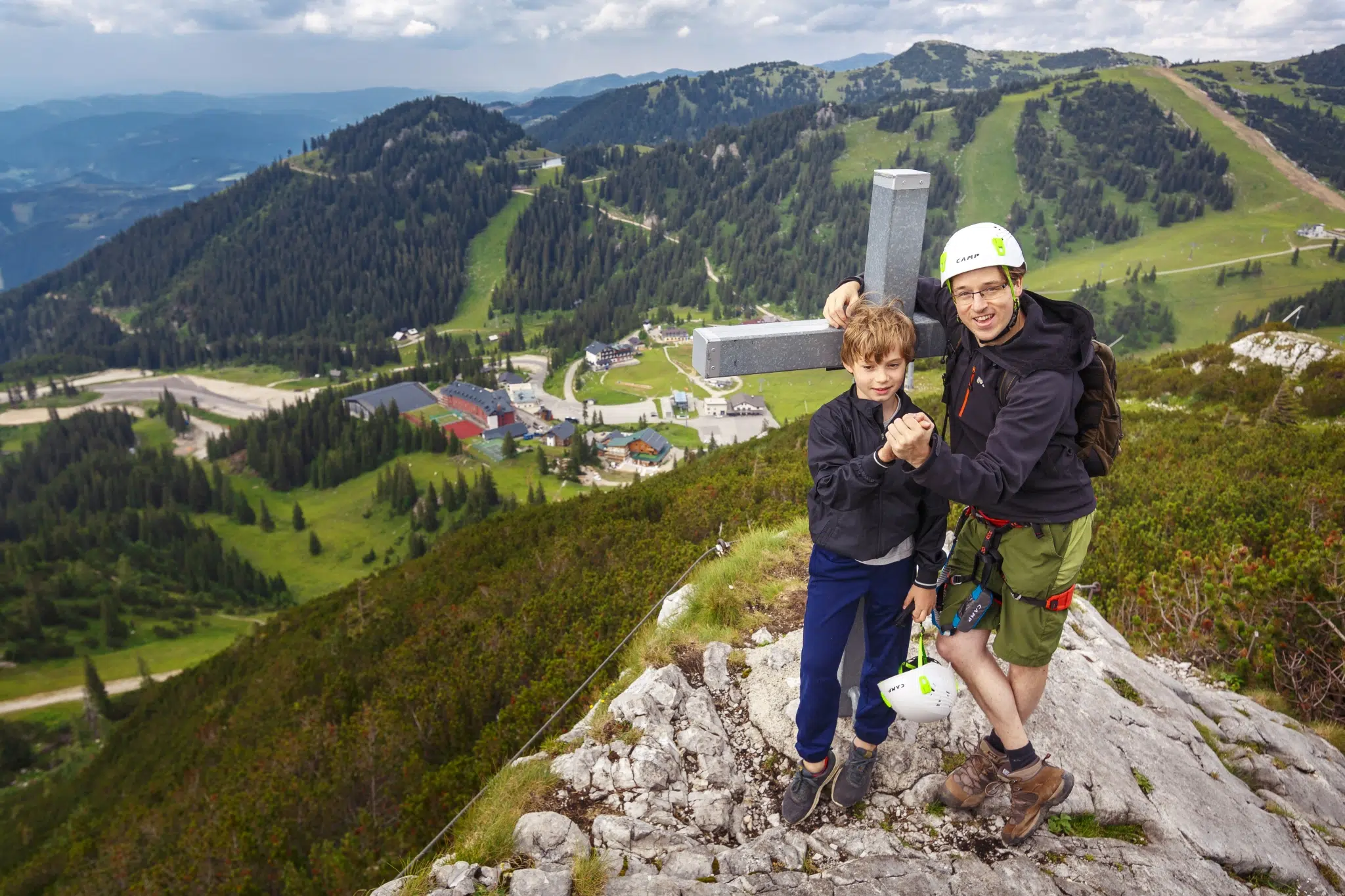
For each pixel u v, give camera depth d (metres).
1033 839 2.86
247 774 19.06
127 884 19.31
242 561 112.69
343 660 25.55
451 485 124.69
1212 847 2.99
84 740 70.62
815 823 2.95
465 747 13.73
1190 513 9.58
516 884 2.47
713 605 4.81
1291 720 4.88
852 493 2.43
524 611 17.09
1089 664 4.41
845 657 3.29
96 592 104.06
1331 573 5.88
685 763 3.32
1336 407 19.78
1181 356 28.55
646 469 138.75
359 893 3.01
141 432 192.25
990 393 2.45
